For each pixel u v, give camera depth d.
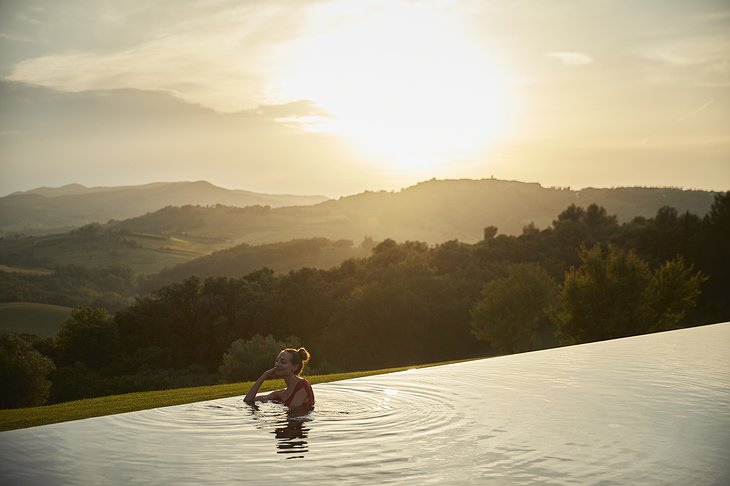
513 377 7.87
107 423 5.71
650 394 6.39
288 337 65.31
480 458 4.13
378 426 5.23
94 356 63.22
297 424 5.43
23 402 39.03
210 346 68.00
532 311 36.69
